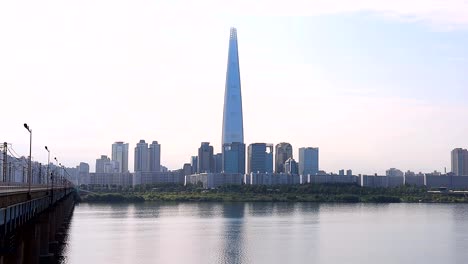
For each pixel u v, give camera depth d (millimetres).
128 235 182750
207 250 152625
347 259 143500
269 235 192250
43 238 109812
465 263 139625
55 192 138000
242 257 142500
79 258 130375
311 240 180250
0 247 58000
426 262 141000
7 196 58719
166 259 135500
